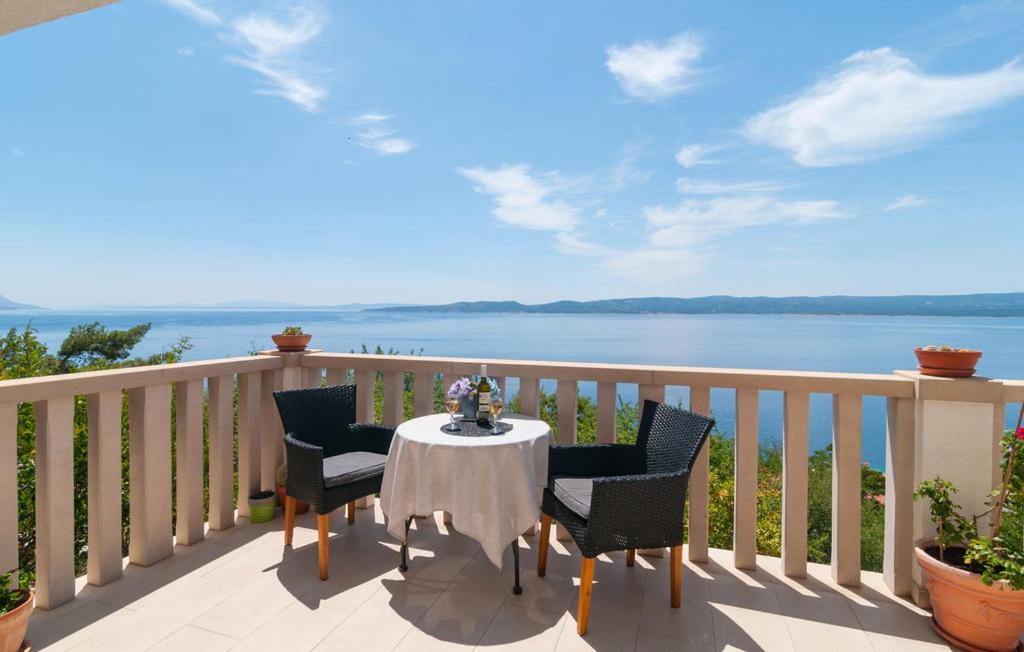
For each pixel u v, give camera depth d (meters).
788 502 2.58
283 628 2.08
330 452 3.14
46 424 2.22
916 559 2.22
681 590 2.44
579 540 2.11
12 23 2.03
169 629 2.07
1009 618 1.88
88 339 21.88
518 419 2.81
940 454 2.30
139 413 2.65
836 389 2.48
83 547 5.65
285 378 3.57
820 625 2.16
